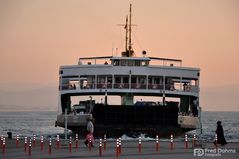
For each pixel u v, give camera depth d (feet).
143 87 294.66
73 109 308.40
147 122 279.28
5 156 187.01
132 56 325.83
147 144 242.58
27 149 214.07
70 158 179.73
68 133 337.52
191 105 306.14
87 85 297.94
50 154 193.16
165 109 278.26
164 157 182.29
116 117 277.64
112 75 291.99
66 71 298.97
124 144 241.55
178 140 274.36
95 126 277.44
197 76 298.76
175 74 295.48
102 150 209.26
